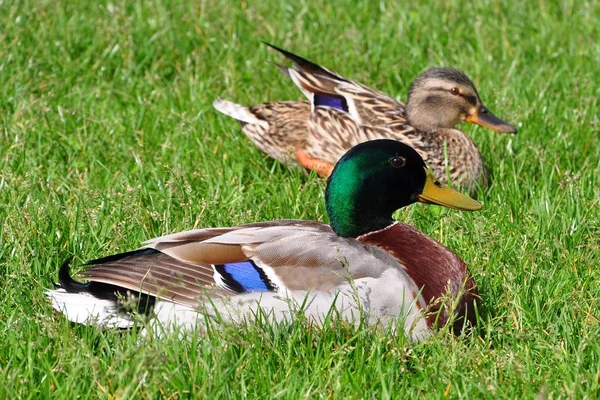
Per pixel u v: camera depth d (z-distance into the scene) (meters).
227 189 12.23
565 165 13.20
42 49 16.34
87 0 18.52
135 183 12.25
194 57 16.64
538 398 7.50
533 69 16.36
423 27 18.03
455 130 14.08
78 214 10.80
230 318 8.50
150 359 7.70
